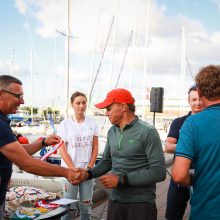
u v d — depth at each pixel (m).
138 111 19.62
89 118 4.70
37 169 2.66
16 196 3.08
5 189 2.64
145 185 2.93
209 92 2.36
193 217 2.34
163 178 2.94
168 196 4.17
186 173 2.27
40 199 3.14
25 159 2.58
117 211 3.05
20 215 2.78
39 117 31.14
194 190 2.35
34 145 3.27
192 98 3.94
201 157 2.29
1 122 2.52
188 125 2.37
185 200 4.11
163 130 26.61
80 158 4.48
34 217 2.77
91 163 4.52
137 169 2.99
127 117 3.07
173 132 4.08
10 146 2.51
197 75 2.46
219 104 2.36
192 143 2.31
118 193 3.05
